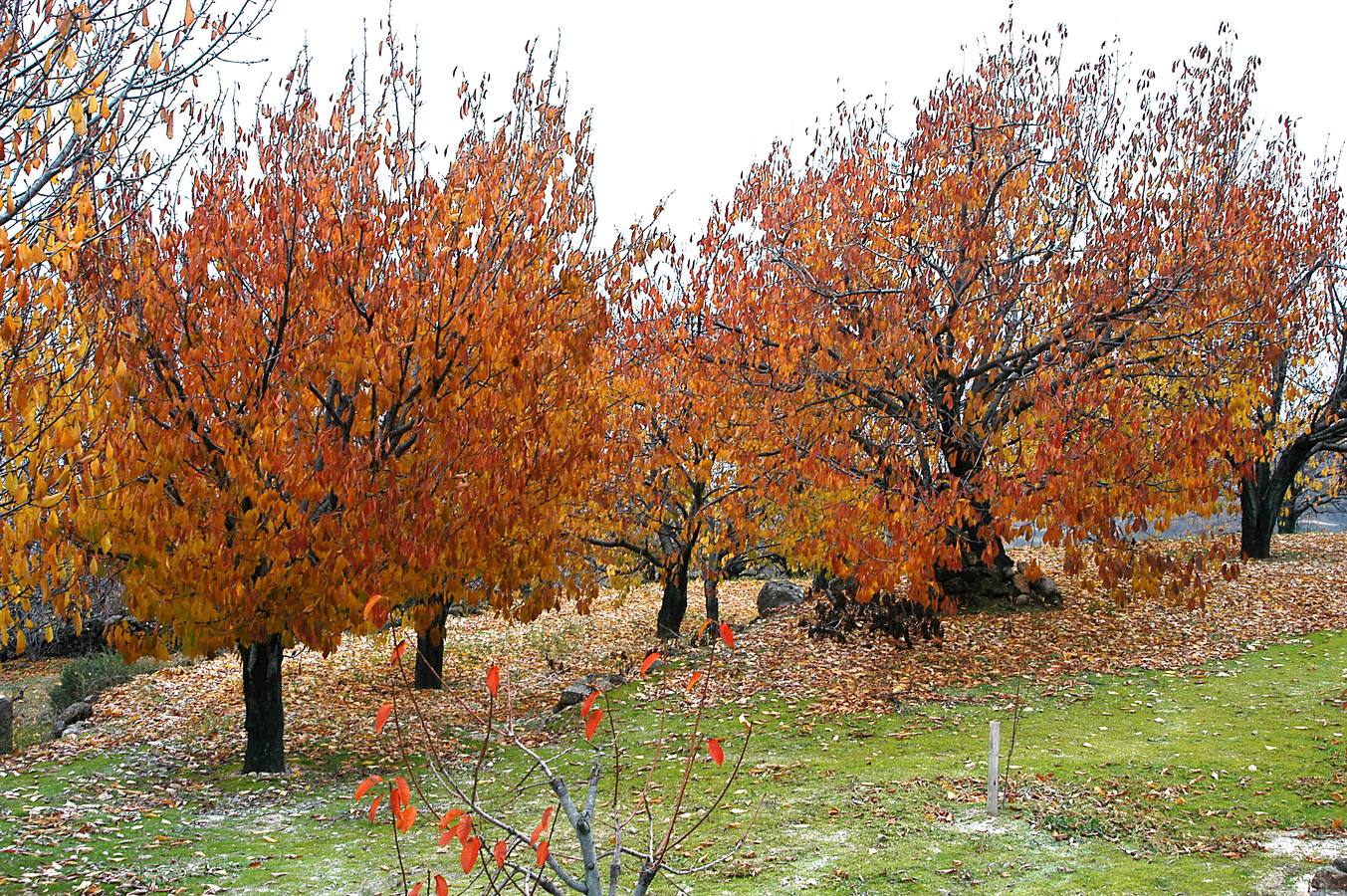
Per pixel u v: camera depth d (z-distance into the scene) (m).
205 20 7.81
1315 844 8.11
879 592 16.11
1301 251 19.72
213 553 10.17
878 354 14.97
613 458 16.00
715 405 16.72
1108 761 10.62
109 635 10.88
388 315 11.30
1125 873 7.61
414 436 11.67
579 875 7.93
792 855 8.27
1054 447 13.45
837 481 14.91
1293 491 32.50
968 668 15.20
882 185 17.36
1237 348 15.62
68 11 7.32
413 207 11.84
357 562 10.37
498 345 11.54
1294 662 14.91
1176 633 16.69
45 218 7.37
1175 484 14.42
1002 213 17.02
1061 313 16.02
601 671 18.38
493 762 12.57
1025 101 17.97
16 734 16.69
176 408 10.40
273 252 11.09
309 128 11.98
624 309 17.00
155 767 13.29
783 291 16.36
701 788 10.45
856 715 13.26
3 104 7.12
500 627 26.72
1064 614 17.84
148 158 8.37
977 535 15.20
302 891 7.92
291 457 10.37
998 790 9.41
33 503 7.67
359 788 3.82
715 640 18.25
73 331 8.44
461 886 7.70
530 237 12.71
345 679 20.36
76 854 9.01
